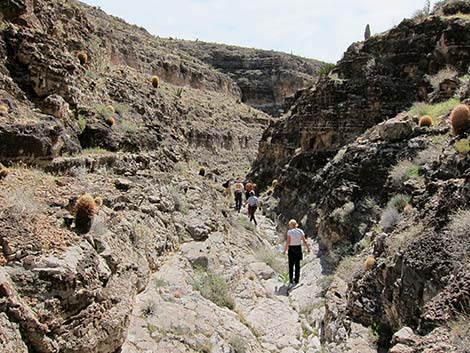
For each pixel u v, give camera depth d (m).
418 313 5.75
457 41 17.56
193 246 10.95
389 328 6.87
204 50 85.25
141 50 50.31
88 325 5.41
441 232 6.00
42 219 6.27
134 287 7.24
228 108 59.66
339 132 20.67
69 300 5.21
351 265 10.10
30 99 10.17
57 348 4.91
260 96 80.25
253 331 8.33
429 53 18.75
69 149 10.30
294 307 10.02
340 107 20.70
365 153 13.71
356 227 12.07
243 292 10.16
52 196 7.30
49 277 5.14
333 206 13.74
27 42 10.41
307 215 17.69
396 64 19.83
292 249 11.48
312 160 21.14
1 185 6.77
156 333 6.61
